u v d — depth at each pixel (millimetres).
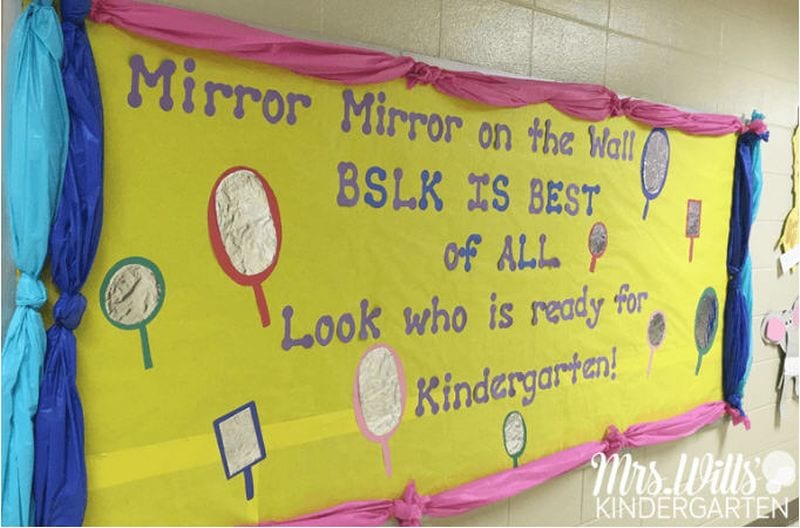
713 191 2402
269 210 1380
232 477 1360
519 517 1888
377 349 1558
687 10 2307
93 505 1206
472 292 1718
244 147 1341
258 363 1384
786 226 2781
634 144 2102
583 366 2006
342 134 1470
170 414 1284
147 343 1253
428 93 1600
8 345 1101
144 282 1243
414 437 1632
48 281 1147
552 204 1886
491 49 1765
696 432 2451
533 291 1857
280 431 1422
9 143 1103
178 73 1258
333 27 1476
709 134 2346
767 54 2645
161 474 1277
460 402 1713
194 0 1286
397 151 1557
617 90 2100
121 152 1206
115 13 1170
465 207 1689
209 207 1307
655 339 2232
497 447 1798
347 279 1498
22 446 1104
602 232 2031
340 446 1510
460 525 1745
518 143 1788
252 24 1362
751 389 2705
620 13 2084
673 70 2277
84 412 1190
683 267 2309
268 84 1363
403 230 1580
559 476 1984
